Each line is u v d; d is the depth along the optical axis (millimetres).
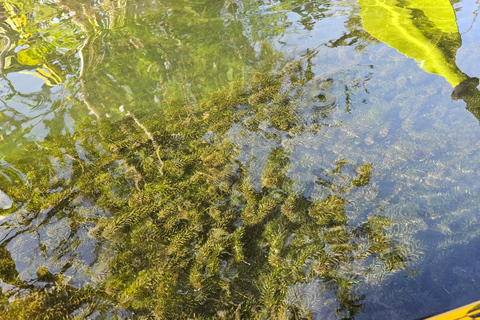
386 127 2314
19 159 2363
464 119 2318
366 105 2533
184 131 2504
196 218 1888
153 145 2410
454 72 2742
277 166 2154
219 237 1777
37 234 1874
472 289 1488
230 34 3703
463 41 3119
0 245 1817
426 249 1654
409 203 1861
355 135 2299
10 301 1578
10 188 2152
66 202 2035
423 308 1447
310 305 1494
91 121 2682
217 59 3318
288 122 2463
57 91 3041
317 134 2346
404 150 2131
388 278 1560
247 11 4160
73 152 2398
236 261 1685
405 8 3871
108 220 1917
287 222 1841
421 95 2561
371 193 1922
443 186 1925
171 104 2812
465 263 1588
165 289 1586
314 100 2617
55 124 2676
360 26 3580
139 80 3119
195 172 2174
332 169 2100
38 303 1562
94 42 3709
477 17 3486
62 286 1634
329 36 3488
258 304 1515
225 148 2303
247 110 2631
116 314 1518
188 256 1716
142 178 2162
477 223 1736
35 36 3891
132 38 3742
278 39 3533
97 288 1621
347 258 1644
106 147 2426
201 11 4230
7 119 2723
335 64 3025
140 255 1737
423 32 3322
